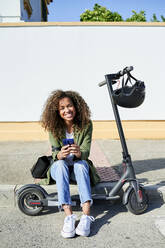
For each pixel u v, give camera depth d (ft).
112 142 18.92
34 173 8.75
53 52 19.15
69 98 8.60
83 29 18.92
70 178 8.65
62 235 7.39
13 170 12.40
